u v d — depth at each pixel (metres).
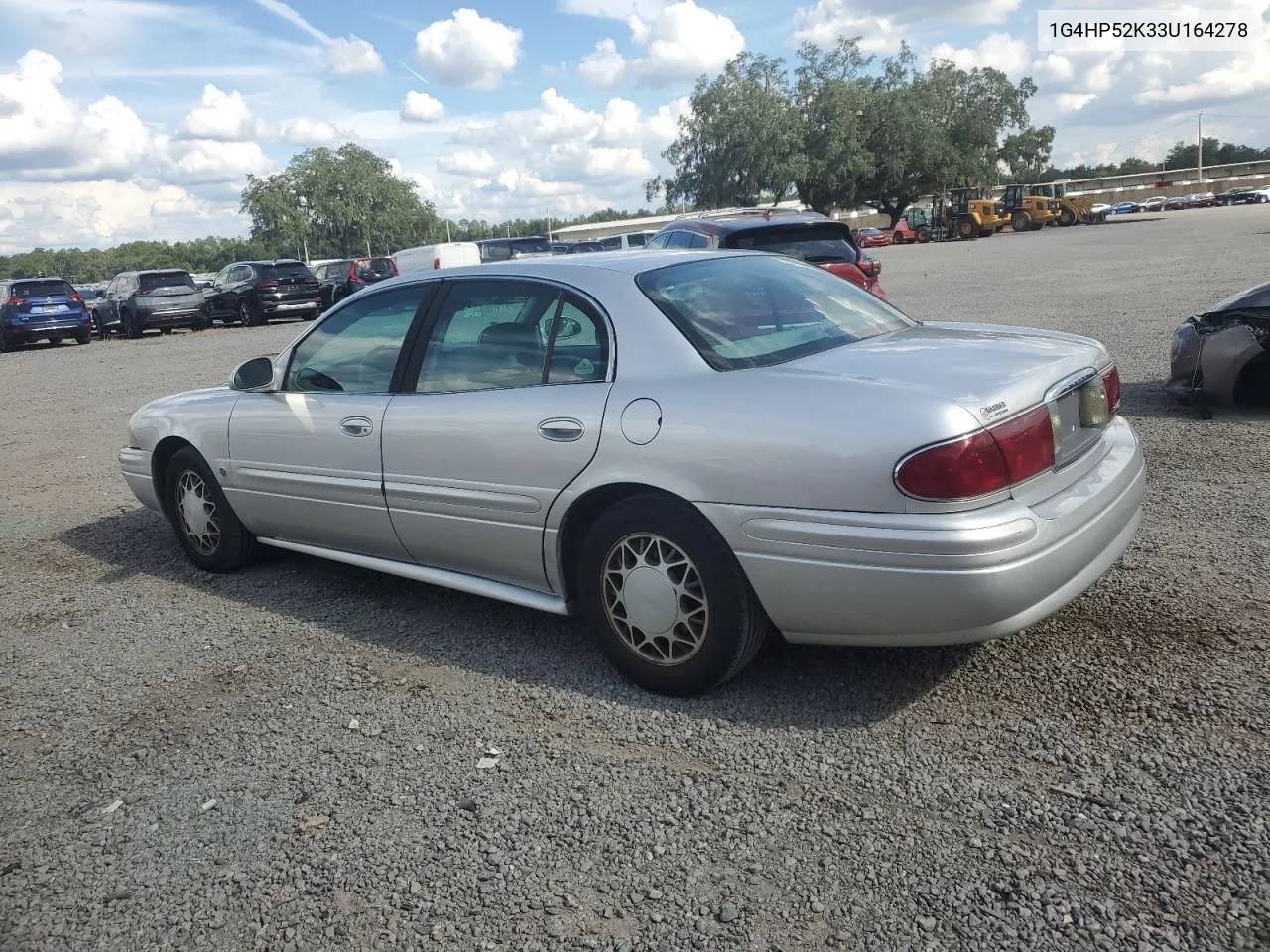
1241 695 3.14
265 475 4.72
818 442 2.97
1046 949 2.19
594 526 3.50
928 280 22.41
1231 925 2.21
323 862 2.71
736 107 61.53
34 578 5.45
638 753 3.14
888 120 63.25
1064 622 3.77
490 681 3.74
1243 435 6.42
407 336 4.19
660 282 3.66
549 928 2.39
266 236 77.88
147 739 3.49
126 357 18.98
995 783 2.81
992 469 2.89
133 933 2.50
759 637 3.31
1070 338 3.69
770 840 2.65
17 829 3.01
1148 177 101.81
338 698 3.69
